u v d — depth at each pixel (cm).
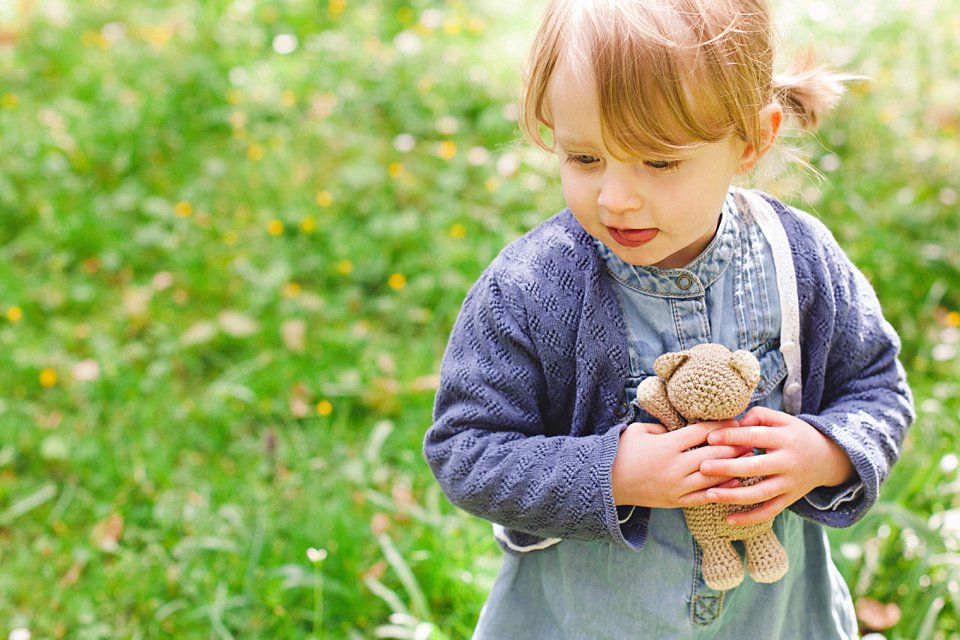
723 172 121
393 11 534
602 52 110
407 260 361
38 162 414
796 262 135
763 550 133
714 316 133
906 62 446
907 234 352
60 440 291
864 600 211
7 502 278
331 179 402
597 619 143
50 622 241
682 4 113
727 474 124
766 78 122
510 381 133
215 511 266
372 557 245
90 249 377
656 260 123
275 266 360
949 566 216
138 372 324
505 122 421
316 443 288
